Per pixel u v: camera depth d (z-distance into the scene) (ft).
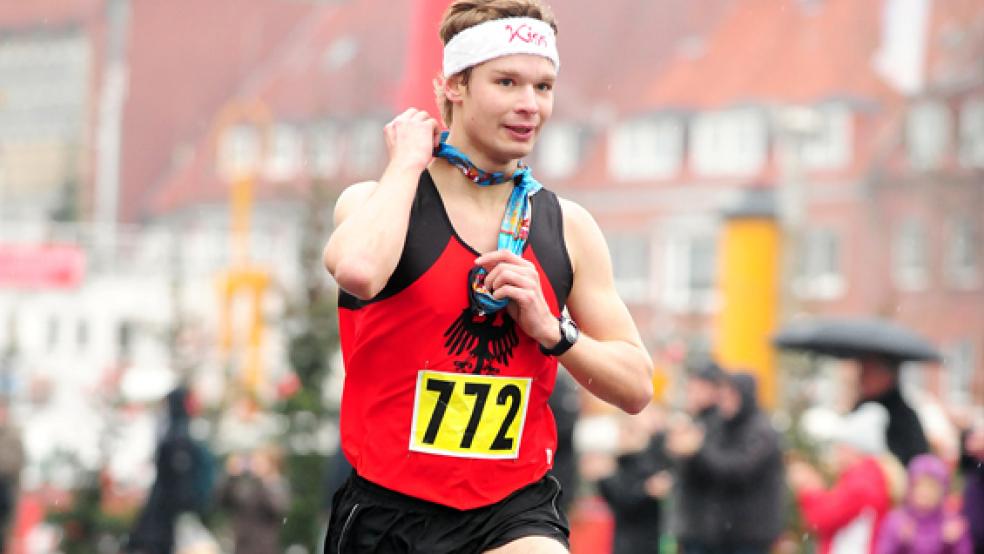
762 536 76.02
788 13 448.24
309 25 535.60
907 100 415.03
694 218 435.94
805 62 433.07
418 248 30.53
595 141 464.65
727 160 437.17
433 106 80.02
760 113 431.43
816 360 146.82
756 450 75.92
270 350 197.26
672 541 99.25
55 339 379.14
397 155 30.66
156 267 387.96
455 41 30.83
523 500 31.76
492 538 31.27
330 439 126.31
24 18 572.10
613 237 455.63
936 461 67.10
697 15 467.11
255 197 491.31
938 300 401.29
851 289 412.16
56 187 553.64
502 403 31.19
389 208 29.81
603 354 31.04
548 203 32.07
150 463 111.45
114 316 377.30
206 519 111.14
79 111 556.51
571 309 32.53
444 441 30.96
